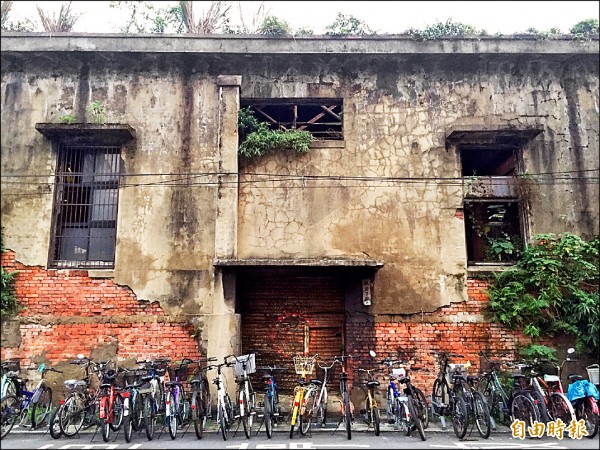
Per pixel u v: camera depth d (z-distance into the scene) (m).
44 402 7.93
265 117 10.09
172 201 9.05
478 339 8.73
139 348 8.60
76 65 9.56
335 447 6.48
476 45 9.37
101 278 8.80
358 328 8.80
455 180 9.22
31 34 9.23
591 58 9.61
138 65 9.57
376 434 7.24
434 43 9.37
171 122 9.35
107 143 9.28
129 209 9.02
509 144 9.46
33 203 9.05
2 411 7.14
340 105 9.71
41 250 8.87
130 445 6.68
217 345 8.56
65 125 8.81
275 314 9.32
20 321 8.65
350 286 8.98
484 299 8.87
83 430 7.52
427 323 8.78
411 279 8.90
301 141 9.16
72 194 9.20
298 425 7.40
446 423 7.96
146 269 8.84
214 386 8.41
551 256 8.88
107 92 9.48
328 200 9.14
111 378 7.38
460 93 9.56
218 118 9.34
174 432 7.10
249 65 9.62
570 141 9.45
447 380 8.07
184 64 9.57
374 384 7.59
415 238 9.02
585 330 8.55
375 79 9.60
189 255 8.87
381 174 9.22
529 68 9.70
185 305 8.72
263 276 9.28
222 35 9.31
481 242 9.59
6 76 9.51
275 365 9.19
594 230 9.15
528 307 8.59
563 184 9.29
